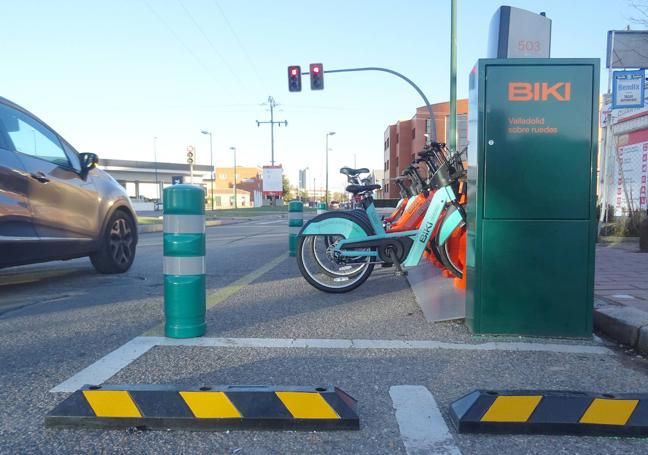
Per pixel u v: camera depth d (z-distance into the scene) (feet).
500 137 11.93
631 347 11.39
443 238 16.92
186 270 11.94
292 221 28.84
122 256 22.18
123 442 7.15
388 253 16.90
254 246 35.55
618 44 31.27
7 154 16.14
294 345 11.46
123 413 7.54
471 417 7.44
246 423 7.52
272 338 12.03
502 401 7.61
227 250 32.60
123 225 22.25
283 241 39.99
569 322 12.05
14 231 16.11
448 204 16.79
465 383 9.28
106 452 6.88
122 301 16.29
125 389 7.84
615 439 7.36
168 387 7.95
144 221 77.41
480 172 12.01
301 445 7.11
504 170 11.96
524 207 12.01
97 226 20.25
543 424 7.42
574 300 12.02
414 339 12.01
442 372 9.83
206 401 7.61
